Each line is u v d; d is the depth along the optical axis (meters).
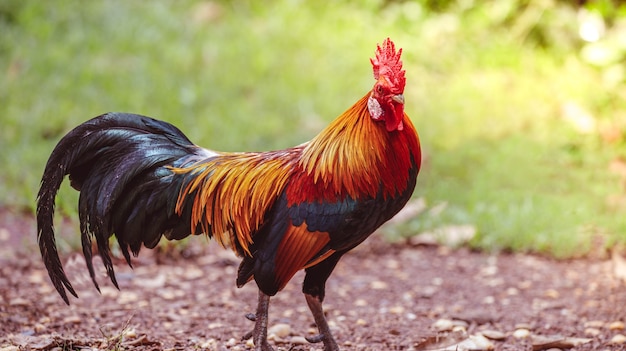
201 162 7.06
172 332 8.52
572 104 15.82
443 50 17.52
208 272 10.77
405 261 11.38
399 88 6.51
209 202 6.98
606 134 15.09
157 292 9.95
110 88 15.88
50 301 9.42
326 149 6.71
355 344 8.41
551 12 17.92
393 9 18.62
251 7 18.92
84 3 18.58
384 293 10.22
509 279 10.69
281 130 14.85
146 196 6.99
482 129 15.19
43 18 18.12
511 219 12.04
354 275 10.89
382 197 6.70
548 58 17.39
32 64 16.61
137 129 7.10
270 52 17.20
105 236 6.84
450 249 11.74
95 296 9.70
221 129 14.66
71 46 17.19
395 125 6.57
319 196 6.61
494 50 17.42
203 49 17.19
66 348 7.57
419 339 8.53
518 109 15.80
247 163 7.01
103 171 6.91
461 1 18.45
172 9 18.64
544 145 14.61
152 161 6.96
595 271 10.95
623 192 13.26
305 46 17.52
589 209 12.41
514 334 8.78
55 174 6.74
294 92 16.08
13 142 14.26
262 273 6.74
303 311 9.60
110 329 8.52
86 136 6.87
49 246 6.69
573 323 9.12
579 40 17.72
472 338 8.36
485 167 13.99
